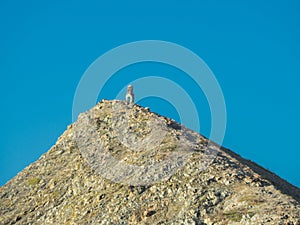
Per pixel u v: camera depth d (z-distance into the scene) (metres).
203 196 95.38
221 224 88.31
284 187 113.50
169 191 98.81
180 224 90.50
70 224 100.06
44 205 109.88
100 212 99.50
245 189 96.25
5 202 114.69
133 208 97.25
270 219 86.44
